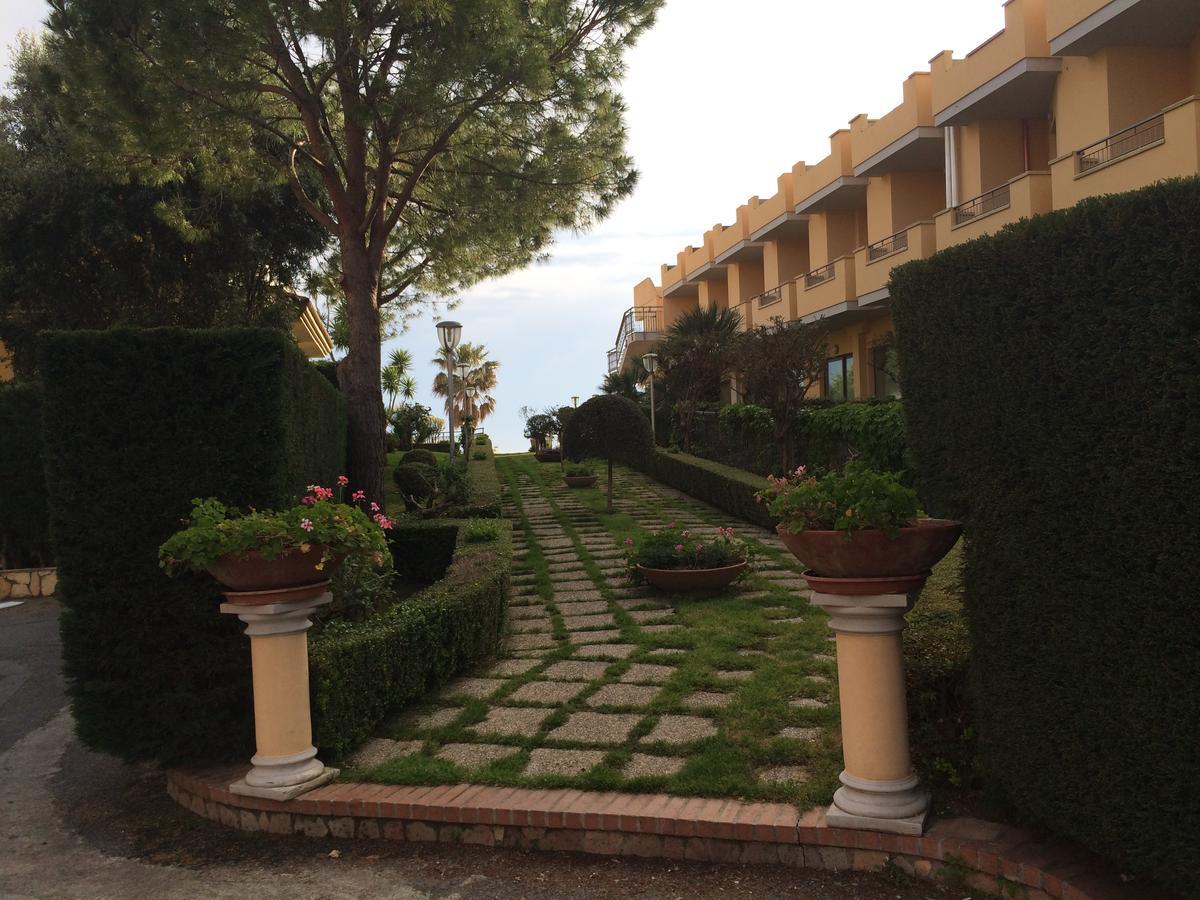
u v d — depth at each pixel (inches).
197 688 173.6
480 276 613.3
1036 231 108.1
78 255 585.0
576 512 646.5
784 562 403.2
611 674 225.5
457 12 355.9
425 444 1478.8
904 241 706.8
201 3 345.7
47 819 167.0
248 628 158.1
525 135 446.6
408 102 378.3
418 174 460.1
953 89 597.0
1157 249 91.3
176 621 172.7
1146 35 467.8
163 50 354.0
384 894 128.5
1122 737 97.3
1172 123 400.8
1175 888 92.8
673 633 267.9
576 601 341.7
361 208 469.1
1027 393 110.7
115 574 172.2
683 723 181.3
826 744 159.3
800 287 858.8
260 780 155.6
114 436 171.9
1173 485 90.0
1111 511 98.0
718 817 133.0
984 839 120.2
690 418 884.6
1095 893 103.5
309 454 287.4
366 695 181.2
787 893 120.7
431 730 187.2
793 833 128.2
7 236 565.0
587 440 634.2
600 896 123.6
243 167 469.4
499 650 264.7
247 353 176.1
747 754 157.8
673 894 122.6
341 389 483.5
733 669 224.8
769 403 625.3
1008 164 607.2
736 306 1080.2
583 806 140.8
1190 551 88.4
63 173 561.6
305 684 161.6
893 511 122.3
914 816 125.0
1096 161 483.2
